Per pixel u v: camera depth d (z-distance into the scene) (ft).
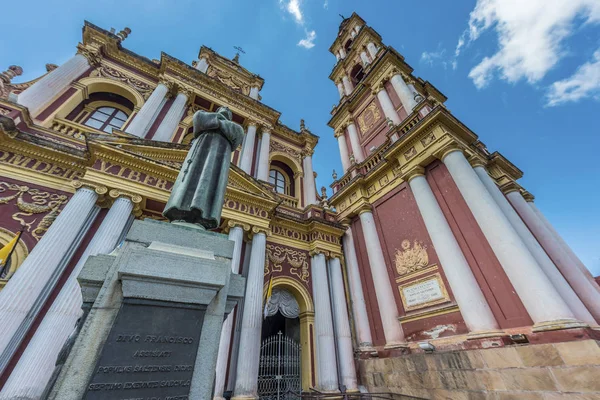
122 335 7.18
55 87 33.12
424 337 26.66
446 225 27.81
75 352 6.61
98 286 8.01
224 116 13.66
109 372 6.66
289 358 31.86
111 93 40.73
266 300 30.78
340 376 30.71
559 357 17.19
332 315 35.70
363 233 40.14
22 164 24.90
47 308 19.70
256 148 51.60
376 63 54.60
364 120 54.75
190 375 7.58
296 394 27.78
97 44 41.81
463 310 23.21
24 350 17.95
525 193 41.09
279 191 52.65
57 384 6.15
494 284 22.63
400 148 36.47
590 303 26.91
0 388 16.44
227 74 61.87
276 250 37.24
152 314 7.82
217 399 22.35
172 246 9.23
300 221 40.83
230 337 26.76
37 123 29.68
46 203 24.31
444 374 22.86
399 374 26.68
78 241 22.95
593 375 15.69
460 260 25.09
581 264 34.09
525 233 26.27
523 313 20.26
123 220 24.52
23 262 19.69
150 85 44.57
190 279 8.50
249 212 34.35
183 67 47.09
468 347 21.93
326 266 39.91
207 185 11.35
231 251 10.39
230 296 9.66
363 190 42.45
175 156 31.81
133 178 27.48
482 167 30.78
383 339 31.24
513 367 18.94
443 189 30.19
